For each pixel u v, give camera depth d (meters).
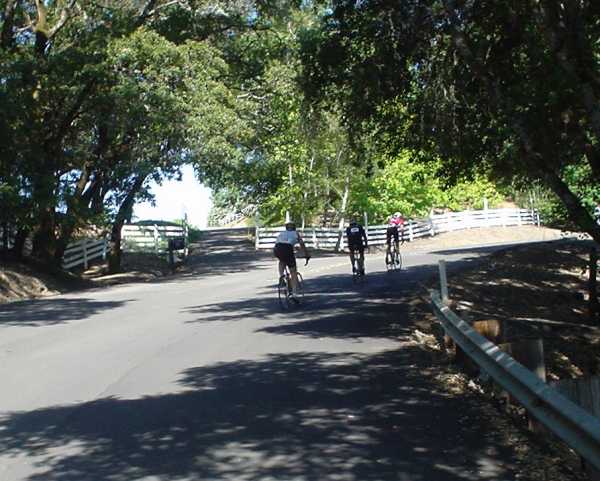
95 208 32.06
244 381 9.20
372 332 12.82
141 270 33.50
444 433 6.81
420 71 14.45
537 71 13.11
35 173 25.92
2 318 17.19
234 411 7.78
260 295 20.33
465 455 6.17
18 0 27.33
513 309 18.97
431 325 13.41
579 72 11.27
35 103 26.20
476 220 53.25
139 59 27.34
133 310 18.05
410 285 20.56
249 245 46.50
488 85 12.01
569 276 25.34
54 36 27.92
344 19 14.25
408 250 39.81
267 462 6.12
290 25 31.72
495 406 7.79
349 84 14.73
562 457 6.14
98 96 27.44
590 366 13.19
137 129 28.55
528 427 6.95
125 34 27.12
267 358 10.67
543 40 12.95
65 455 6.50
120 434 7.09
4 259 27.44
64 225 28.14
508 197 63.47
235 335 12.95
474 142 15.03
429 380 9.01
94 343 12.70
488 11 13.21
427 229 48.50
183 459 6.27
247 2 30.56
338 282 22.55
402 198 45.72
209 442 6.72
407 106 15.22
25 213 25.31
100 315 17.19
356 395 8.34
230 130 28.95
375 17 13.88
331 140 36.75
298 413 7.63
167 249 38.81
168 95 27.12
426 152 16.83
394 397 8.21
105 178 31.33
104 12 27.48
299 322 14.31
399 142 16.38
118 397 8.59
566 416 4.99
